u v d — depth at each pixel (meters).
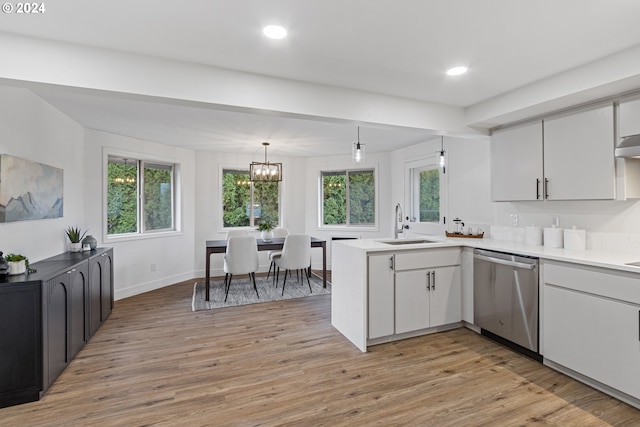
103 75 2.13
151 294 4.70
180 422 1.89
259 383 2.31
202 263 5.86
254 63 2.36
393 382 2.32
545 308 2.51
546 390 2.21
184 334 3.21
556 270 2.43
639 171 2.51
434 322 3.19
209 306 4.12
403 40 2.05
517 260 2.71
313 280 5.56
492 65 2.41
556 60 2.33
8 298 2.06
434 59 2.31
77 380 2.34
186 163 5.61
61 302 2.43
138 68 2.21
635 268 1.95
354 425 1.86
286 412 1.98
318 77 2.61
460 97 3.09
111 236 4.48
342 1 1.65
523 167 3.13
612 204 2.70
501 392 2.19
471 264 3.22
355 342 2.96
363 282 2.85
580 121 2.67
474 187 4.03
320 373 2.45
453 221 4.09
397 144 5.32
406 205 5.50
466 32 1.96
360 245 3.09
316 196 6.59
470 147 4.09
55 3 1.64
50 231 3.15
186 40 2.04
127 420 1.90
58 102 3.10
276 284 5.26
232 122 3.86
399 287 3.03
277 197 6.55
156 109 3.33
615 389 2.09
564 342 2.37
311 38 2.03
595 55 2.25
